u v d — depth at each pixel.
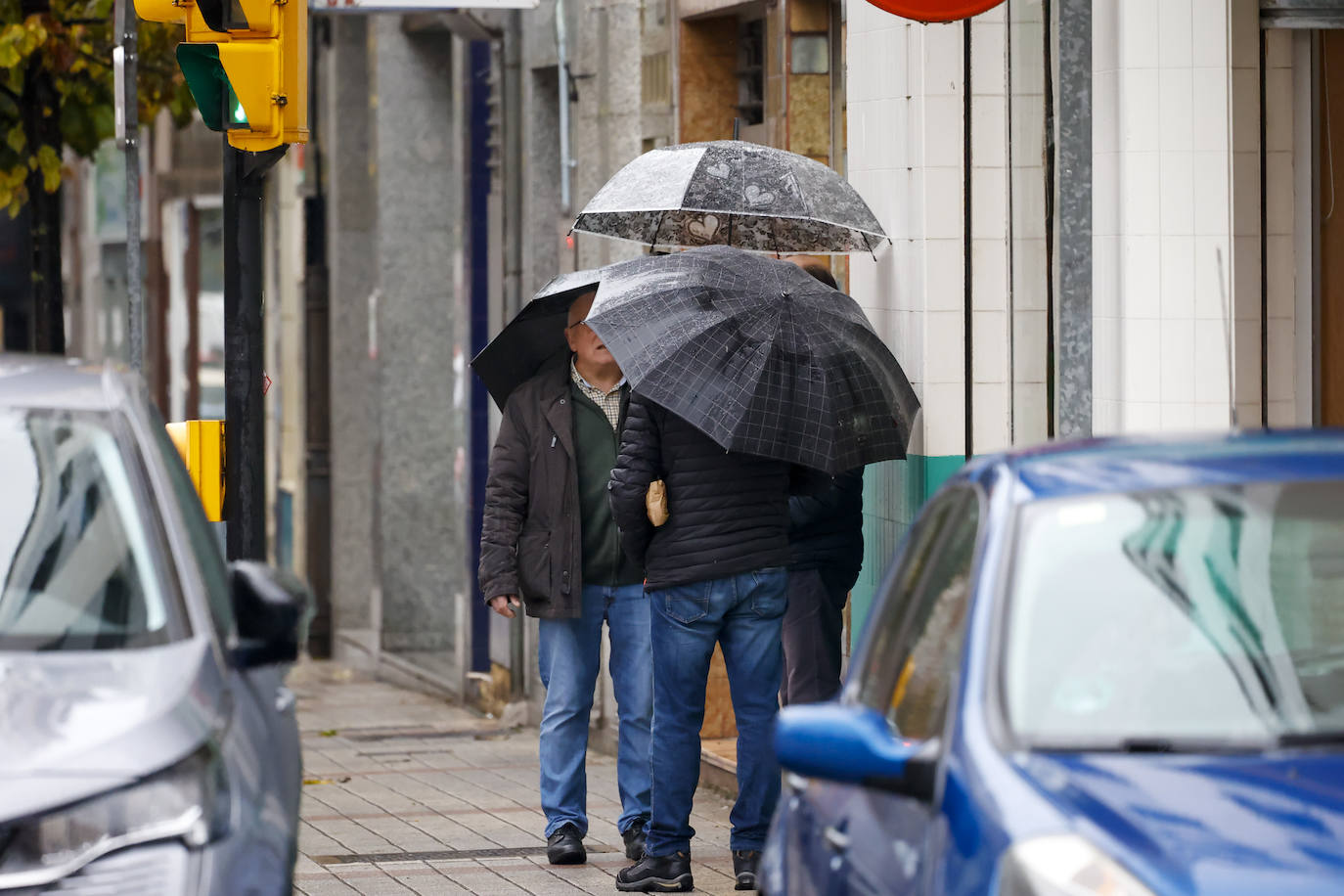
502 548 28.31
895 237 31.58
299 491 60.31
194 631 15.81
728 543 25.02
